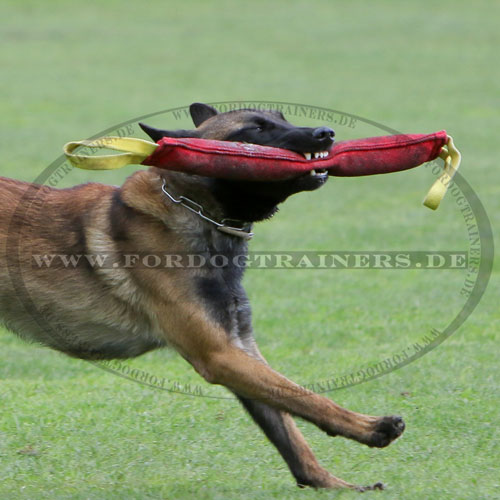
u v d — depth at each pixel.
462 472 10.77
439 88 47.22
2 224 11.09
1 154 33.22
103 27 64.19
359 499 9.89
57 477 10.72
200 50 57.16
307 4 72.38
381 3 72.06
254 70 51.38
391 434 9.74
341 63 53.56
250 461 11.34
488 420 12.42
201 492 10.08
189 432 12.20
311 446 11.94
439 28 63.41
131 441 11.88
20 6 69.62
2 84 47.38
